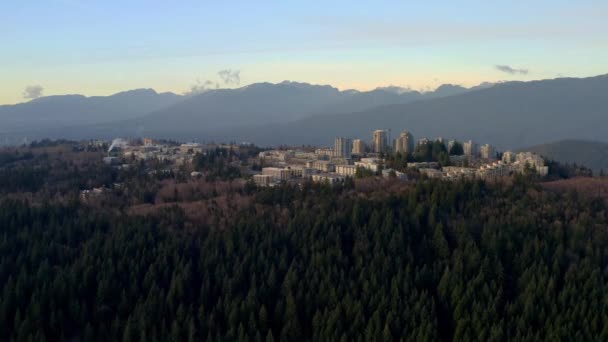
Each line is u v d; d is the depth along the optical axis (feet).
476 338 654.94
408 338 650.43
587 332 642.63
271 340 653.71
